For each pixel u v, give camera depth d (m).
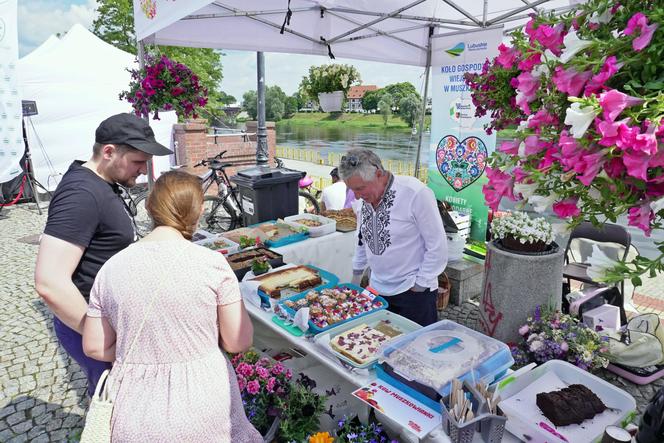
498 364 1.79
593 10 0.79
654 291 4.75
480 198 4.59
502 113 1.11
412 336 1.96
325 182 10.69
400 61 5.28
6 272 5.52
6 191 8.84
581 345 2.94
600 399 1.75
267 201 4.92
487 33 4.15
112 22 19.38
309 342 2.16
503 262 3.30
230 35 4.46
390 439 1.93
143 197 7.35
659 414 1.31
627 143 0.58
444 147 4.78
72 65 9.25
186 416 1.38
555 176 0.75
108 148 1.88
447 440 1.47
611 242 3.77
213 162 7.00
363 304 2.39
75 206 1.74
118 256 1.44
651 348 3.10
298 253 3.65
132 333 1.39
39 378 3.38
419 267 2.54
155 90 3.72
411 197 2.42
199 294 1.40
